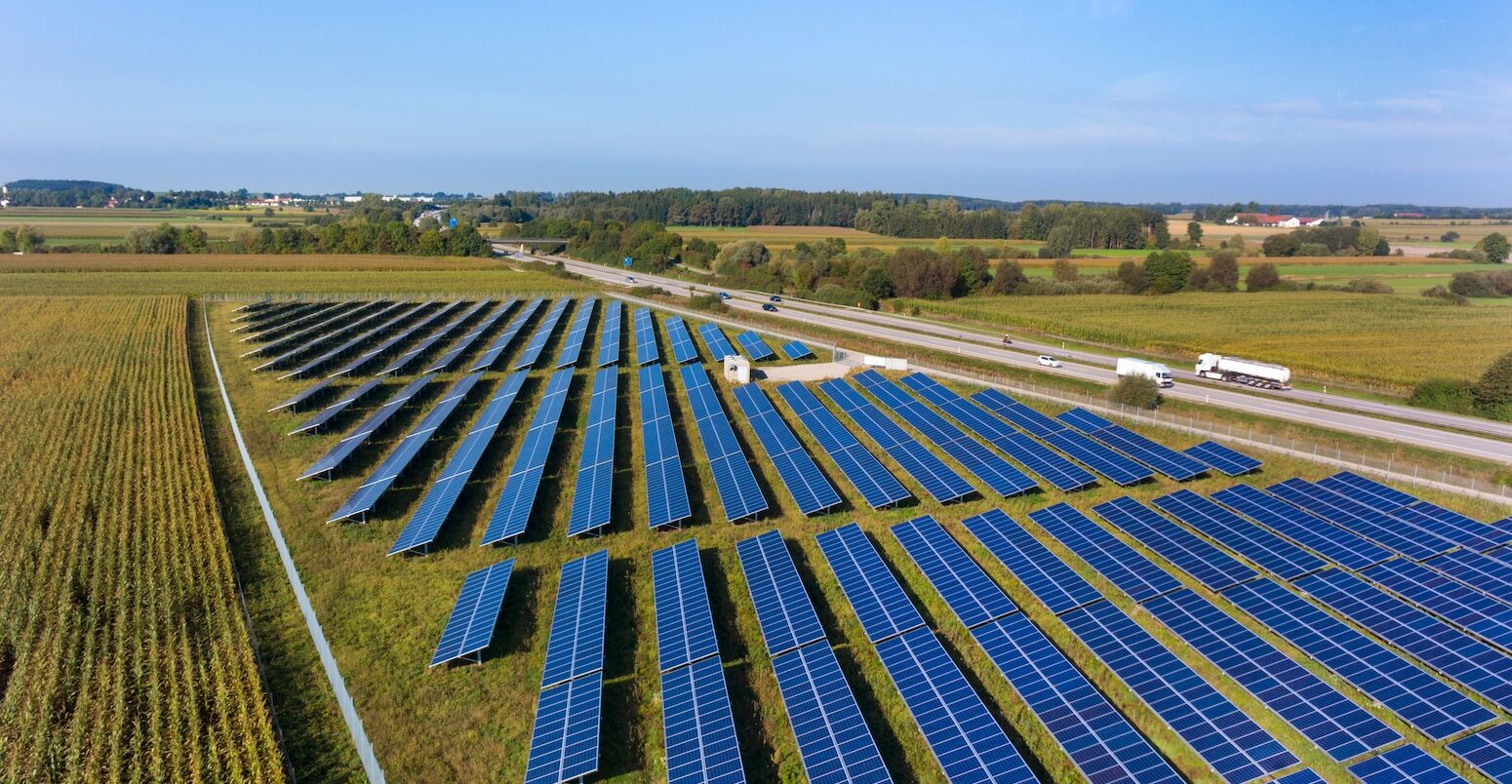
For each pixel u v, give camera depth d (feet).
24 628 120.78
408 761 98.73
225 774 93.25
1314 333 342.44
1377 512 141.08
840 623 124.26
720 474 176.76
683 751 93.91
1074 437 189.16
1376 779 82.94
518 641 122.72
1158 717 98.37
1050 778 93.45
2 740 97.55
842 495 170.71
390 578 141.59
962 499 165.68
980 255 533.96
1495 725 89.04
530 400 250.57
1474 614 109.40
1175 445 187.93
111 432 210.79
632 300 461.37
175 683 106.93
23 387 252.83
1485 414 203.92
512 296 480.64
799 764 96.43
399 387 267.18
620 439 211.41
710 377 268.82
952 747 91.91
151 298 435.12
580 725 97.81
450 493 169.07
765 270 563.48
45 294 454.40
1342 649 105.09
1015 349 300.20
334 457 187.93
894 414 222.48
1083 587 124.36
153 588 129.80
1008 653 109.81
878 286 466.70
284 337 333.21
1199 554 133.39
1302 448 175.42
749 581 132.26
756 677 112.16
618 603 132.36
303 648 120.47
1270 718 101.40
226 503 170.60
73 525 155.02
